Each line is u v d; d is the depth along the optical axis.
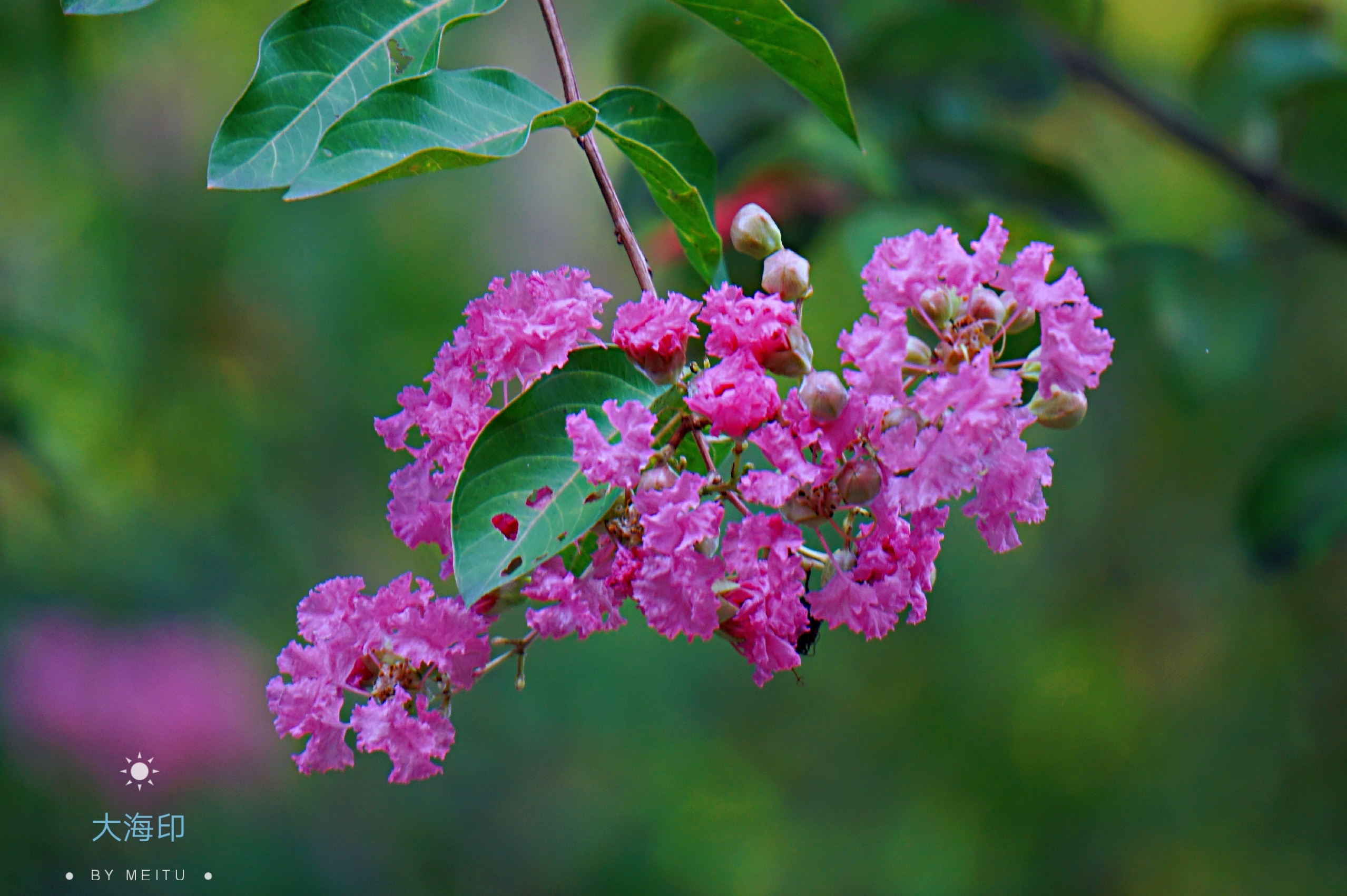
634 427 1.54
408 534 1.57
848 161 1.89
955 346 1.55
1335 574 3.69
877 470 1.55
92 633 3.06
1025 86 2.18
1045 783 3.86
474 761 3.83
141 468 3.29
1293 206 2.08
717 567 1.55
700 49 2.45
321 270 3.81
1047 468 1.55
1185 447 3.69
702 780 4.00
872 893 3.72
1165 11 3.20
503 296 1.56
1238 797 3.66
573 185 4.66
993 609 4.13
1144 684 3.97
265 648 3.46
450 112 1.55
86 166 3.37
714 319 1.55
